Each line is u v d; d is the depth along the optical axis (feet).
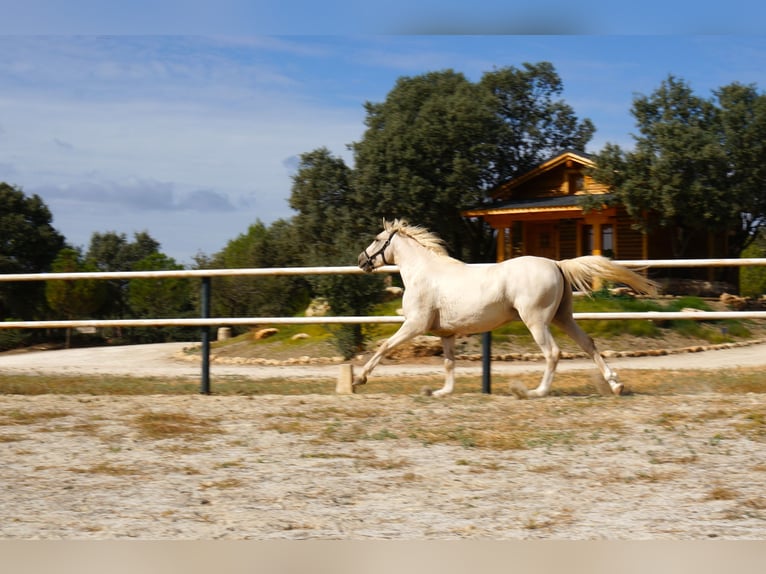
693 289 101.91
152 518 16.06
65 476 19.21
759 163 105.50
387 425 24.66
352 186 127.65
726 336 73.82
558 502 16.90
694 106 107.45
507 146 132.57
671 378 35.55
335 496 17.46
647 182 103.55
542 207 110.32
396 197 119.65
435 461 20.31
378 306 69.41
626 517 15.96
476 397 29.63
